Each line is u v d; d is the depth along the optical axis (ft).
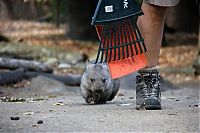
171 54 116.37
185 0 137.80
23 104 36.22
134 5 27.91
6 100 41.22
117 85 39.37
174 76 92.27
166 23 138.21
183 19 139.64
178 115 27.84
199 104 34.40
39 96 51.75
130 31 28.27
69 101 40.32
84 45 129.39
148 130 23.59
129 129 23.85
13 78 63.62
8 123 25.75
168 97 44.47
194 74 92.07
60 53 109.09
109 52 28.55
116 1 27.76
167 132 23.12
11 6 125.29
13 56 81.10
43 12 151.02
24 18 187.42
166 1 28.63
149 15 29.32
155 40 29.66
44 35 156.66
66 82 68.28
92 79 37.01
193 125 24.72
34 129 23.99
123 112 29.45
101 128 24.14
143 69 30.17
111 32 28.25
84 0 140.36
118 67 28.71
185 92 63.41
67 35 149.89
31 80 64.59
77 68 92.02
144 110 30.17
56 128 24.23
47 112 30.22
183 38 135.74
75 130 23.68
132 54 28.68
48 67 73.61
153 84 30.19
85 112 29.91
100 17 27.68
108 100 39.99
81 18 141.69
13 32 169.78
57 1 130.31
